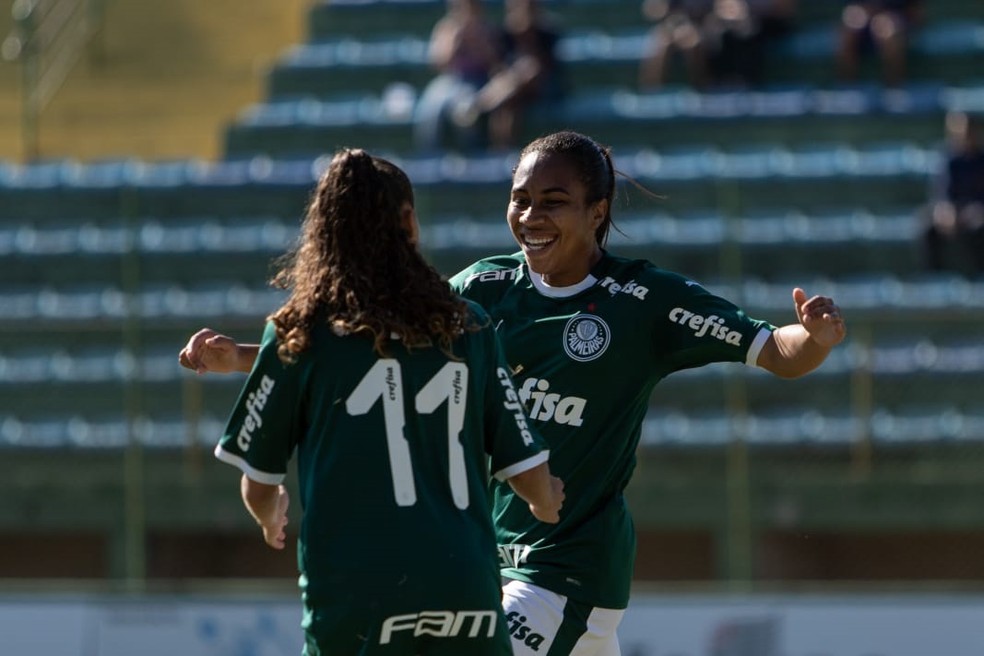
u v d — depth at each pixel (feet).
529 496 42.19
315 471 39.83
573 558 50.37
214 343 44.57
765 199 153.48
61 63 203.51
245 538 130.72
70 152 185.26
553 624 50.16
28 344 146.41
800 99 166.91
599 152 50.16
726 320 48.29
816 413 132.46
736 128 164.14
